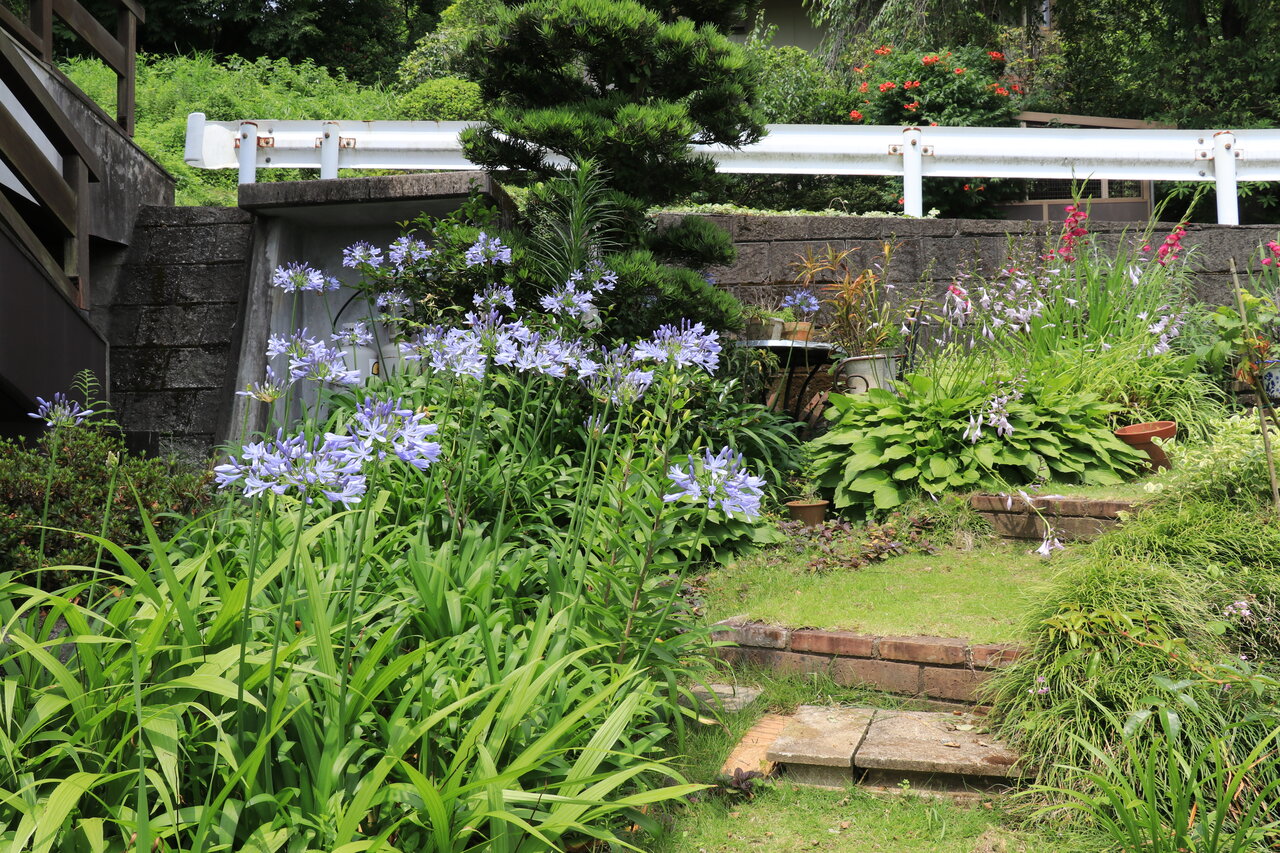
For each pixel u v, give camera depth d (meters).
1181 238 6.15
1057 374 5.09
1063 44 14.04
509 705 2.04
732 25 6.11
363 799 1.76
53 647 1.99
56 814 1.56
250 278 5.35
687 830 2.43
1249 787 2.32
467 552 2.91
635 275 4.70
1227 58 12.70
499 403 4.28
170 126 11.28
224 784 1.96
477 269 4.48
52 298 4.57
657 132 4.97
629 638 2.71
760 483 2.40
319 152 7.38
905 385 4.97
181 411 5.65
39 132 5.41
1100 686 2.57
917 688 3.15
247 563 2.67
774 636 3.40
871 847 2.34
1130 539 3.25
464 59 5.68
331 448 1.85
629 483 3.19
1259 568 2.98
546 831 2.00
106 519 2.30
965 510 4.33
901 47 12.20
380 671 2.23
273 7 18.66
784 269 6.63
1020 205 11.29
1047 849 2.29
